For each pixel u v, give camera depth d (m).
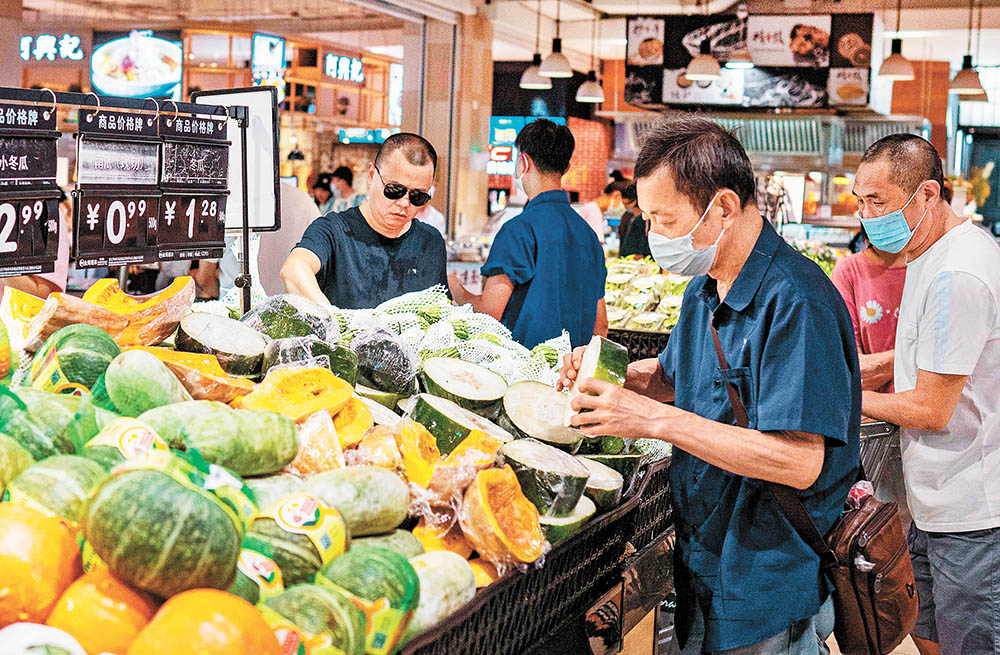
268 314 2.01
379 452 1.59
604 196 15.44
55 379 1.50
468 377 2.03
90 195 1.87
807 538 1.98
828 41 11.97
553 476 1.66
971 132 22.88
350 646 1.18
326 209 11.64
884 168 2.82
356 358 1.91
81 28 13.04
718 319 2.02
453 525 1.57
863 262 3.96
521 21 14.96
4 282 3.00
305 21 13.73
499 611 1.54
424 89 13.35
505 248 3.66
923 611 3.16
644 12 15.09
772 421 1.85
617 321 5.70
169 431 1.37
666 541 2.37
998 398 2.78
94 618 1.08
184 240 2.15
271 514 1.30
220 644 1.03
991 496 2.80
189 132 2.14
